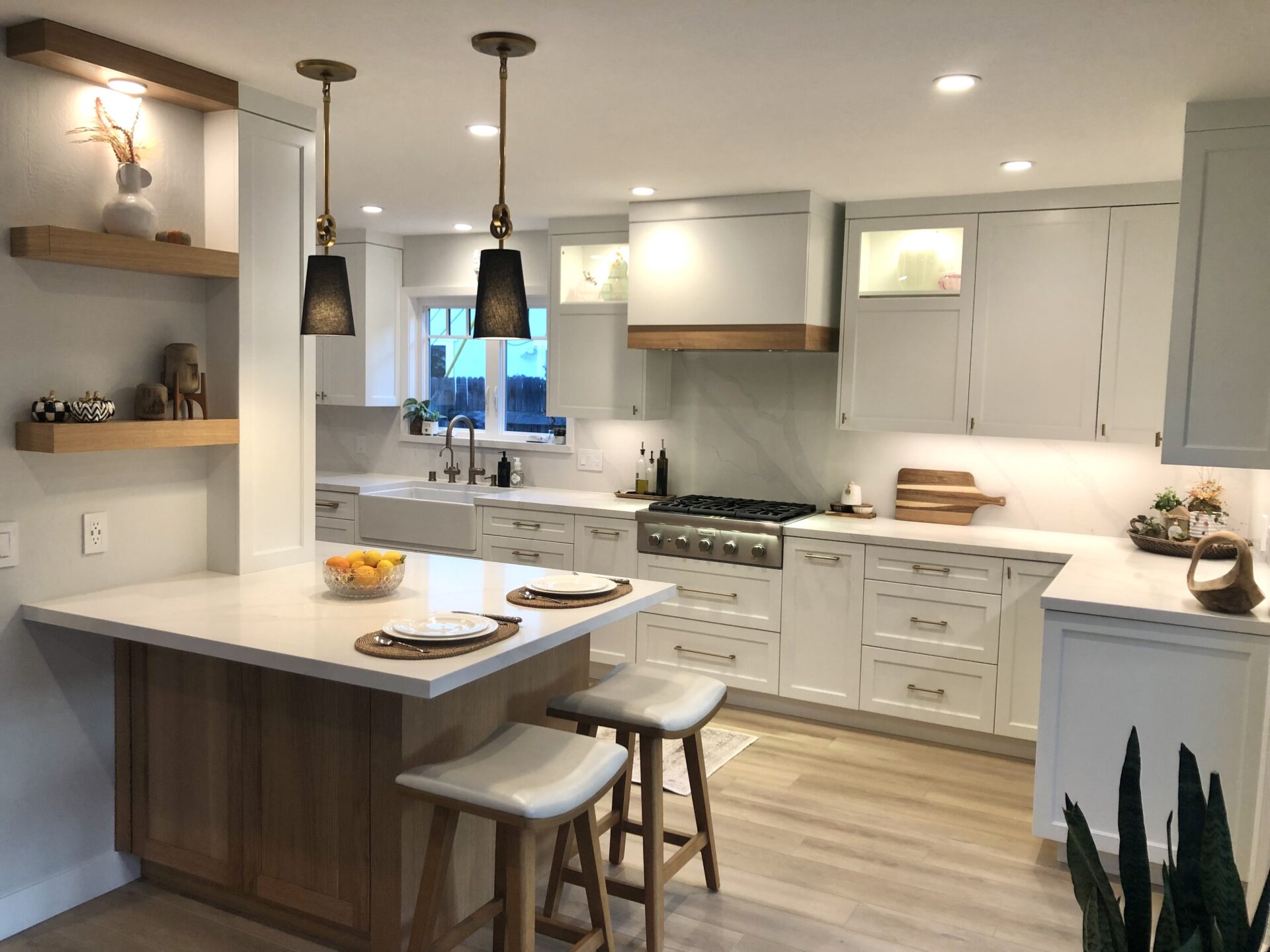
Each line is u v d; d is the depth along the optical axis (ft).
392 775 8.25
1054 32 8.00
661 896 8.73
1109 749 10.24
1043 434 14.14
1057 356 13.96
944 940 9.27
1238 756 9.70
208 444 9.86
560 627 8.64
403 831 8.29
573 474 18.89
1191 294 10.01
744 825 11.64
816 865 10.71
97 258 8.61
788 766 13.50
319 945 8.91
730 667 15.61
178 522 10.32
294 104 10.50
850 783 12.94
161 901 9.66
